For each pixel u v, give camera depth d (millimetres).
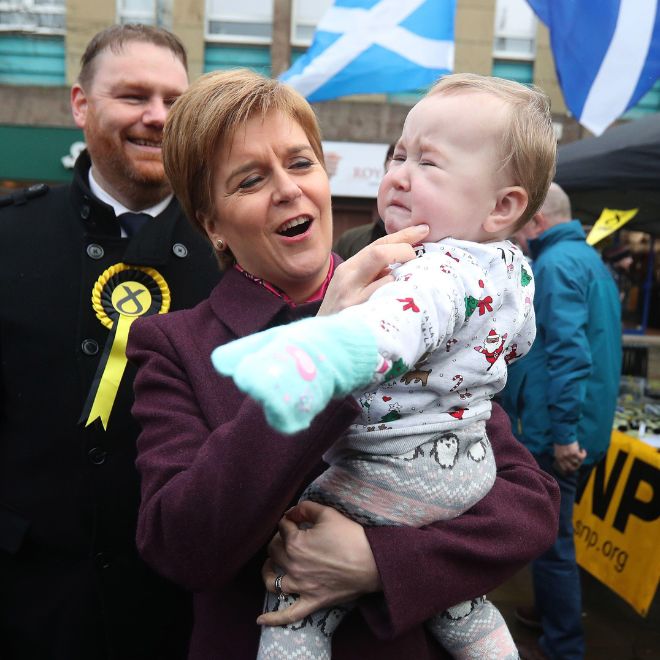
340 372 666
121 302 1546
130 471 1503
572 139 7547
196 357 1111
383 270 960
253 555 1042
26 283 1544
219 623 1088
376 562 945
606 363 2957
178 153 1147
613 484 3373
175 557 955
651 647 3225
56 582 1503
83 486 1497
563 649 2906
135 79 1571
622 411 3930
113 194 1688
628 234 6949
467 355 976
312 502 1027
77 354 1518
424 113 1055
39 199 1658
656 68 3129
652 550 3006
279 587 1006
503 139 1015
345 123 7391
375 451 986
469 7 7406
